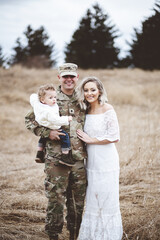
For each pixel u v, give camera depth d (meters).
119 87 14.42
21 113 11.10
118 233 3.10
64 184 3.13
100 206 3.12
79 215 3.27
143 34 30.27
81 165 3.22
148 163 5.06
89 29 34.84
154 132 7.06
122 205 3.99
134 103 12.45
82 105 3.25
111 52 33.81
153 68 30.61
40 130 3.10
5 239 3.26
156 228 3.26
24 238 3.29
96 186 3.14
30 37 38.56
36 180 4.95
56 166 3.10
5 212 3.89
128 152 5.66
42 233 3.43
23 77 16.55
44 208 4.10
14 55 37.81
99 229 3.09
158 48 30.03
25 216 3.87
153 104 12.24
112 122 3.13
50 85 3.13
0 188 4.70
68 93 3.30
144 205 3.81
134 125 8.50
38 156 3.30
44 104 3.11
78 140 3.19
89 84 3.18
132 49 31.94
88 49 34.25
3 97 12.89
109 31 34.72
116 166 3.20
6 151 7.02
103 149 3.16
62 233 3.51
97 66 34.03
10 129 9.16
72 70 3.23
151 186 4.45
